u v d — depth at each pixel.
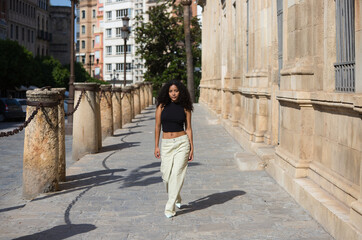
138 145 12.62
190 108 5.54
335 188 5.19
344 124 4.99
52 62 62.69
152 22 46.88
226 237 4.74
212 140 13.36
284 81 7.24
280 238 4.68
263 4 10.20
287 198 6.34
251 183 7.39
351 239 4.16
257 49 10.77
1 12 61.12
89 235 4.86
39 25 79.06
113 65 107.06
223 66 18.55
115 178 7.98
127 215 5.62
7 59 43.53
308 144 6.29
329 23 5.75
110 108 14.83
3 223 5.34
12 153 13.40
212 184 7.38
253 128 10.62
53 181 6.95
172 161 5.51
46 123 6.86
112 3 106.25
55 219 5.48
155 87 46.75
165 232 4.93
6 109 29.69
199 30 46.66
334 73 5.66
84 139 10.97
